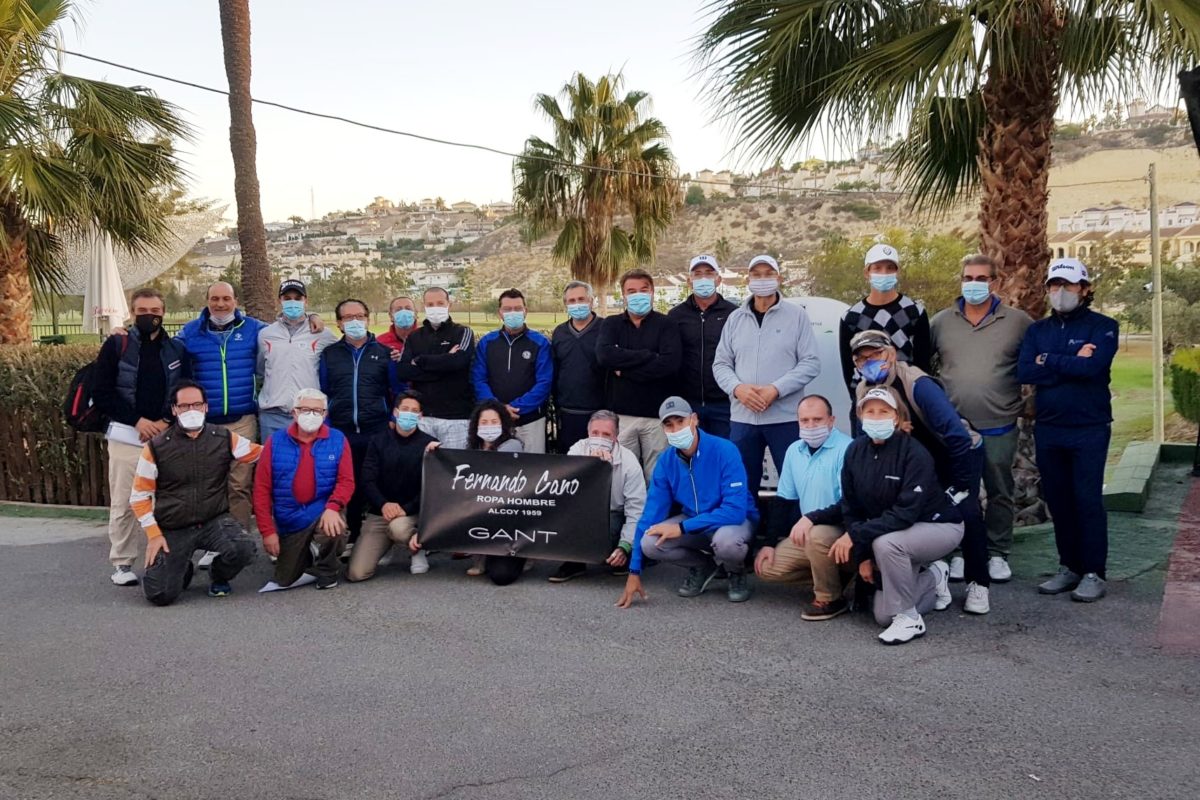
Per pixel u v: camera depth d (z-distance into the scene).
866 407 5.11
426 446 6.69
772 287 6.27
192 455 5.96
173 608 5.90
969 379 5.90
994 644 4.85
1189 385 12.67
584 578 6.45
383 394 7.23
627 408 6.83
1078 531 5.54
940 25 6.62
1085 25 6.46
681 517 5.98
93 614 5.78
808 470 5.66
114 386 6.47
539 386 7.22
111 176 11.66
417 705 4.28
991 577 5.89
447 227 175.00
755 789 3.45
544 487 6.31
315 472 6.25
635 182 23.44
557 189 23.75
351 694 4.42
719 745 3.81
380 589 6.25
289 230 191.25
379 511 6.68
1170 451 9.70
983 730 3.88
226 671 4.75
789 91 7.55
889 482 5.05
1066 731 3.84
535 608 5.74
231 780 3.61
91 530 8.23
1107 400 5.44
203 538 6.07
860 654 4.80
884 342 5.32
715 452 5.86
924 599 5.26
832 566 5.31
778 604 5.74
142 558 7.33
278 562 6.22
